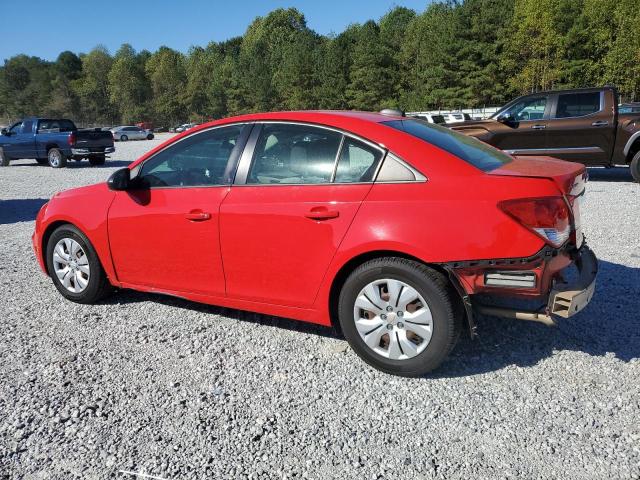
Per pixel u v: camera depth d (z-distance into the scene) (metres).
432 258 3.11
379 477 2.52
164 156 4.21
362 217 3.31
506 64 52.69
